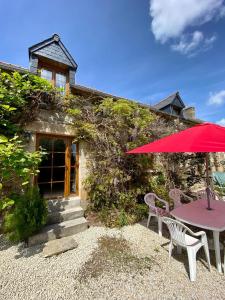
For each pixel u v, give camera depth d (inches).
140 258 142.8
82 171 230.7
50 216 188.2
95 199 225.1
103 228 197.3
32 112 197.5
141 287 112.3
